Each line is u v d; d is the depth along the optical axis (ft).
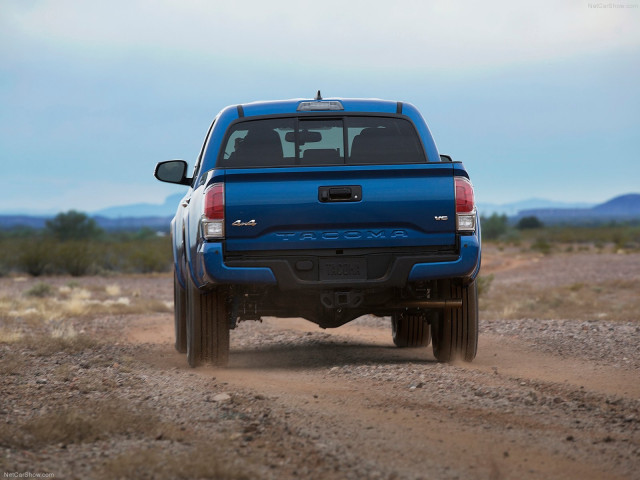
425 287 60.13
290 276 53.26
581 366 59.21
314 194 52.85
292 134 60.70
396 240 53.67
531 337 79.61
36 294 188.96
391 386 48.91
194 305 58.85
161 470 29.89
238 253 53.57
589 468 30.89
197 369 59.62
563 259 399.85
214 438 35.91
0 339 83.97
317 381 52.49
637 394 46.32
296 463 31.58
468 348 60.03
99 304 153.58
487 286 180.45
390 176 53.42
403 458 32.27
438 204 53.57
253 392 47.57
